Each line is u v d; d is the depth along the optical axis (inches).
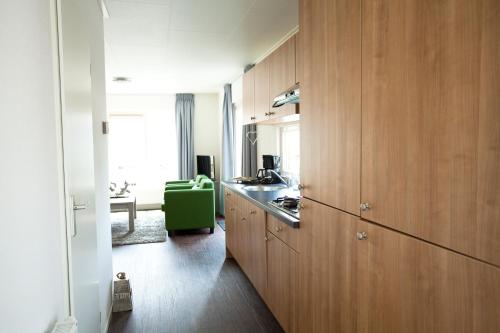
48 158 46.1
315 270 67.9
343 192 56.5
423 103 38.1
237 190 131.9
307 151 70.6
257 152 199.2
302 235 74.2
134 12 113.7
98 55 99.4
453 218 34.5
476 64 31.4
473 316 32.4
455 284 34.3
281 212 85.9
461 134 33.3
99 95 100.1
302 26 71.6
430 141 37.3
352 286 54.2
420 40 38.3
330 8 59.6
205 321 102.0
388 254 44.8
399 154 42.4
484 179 31.0
